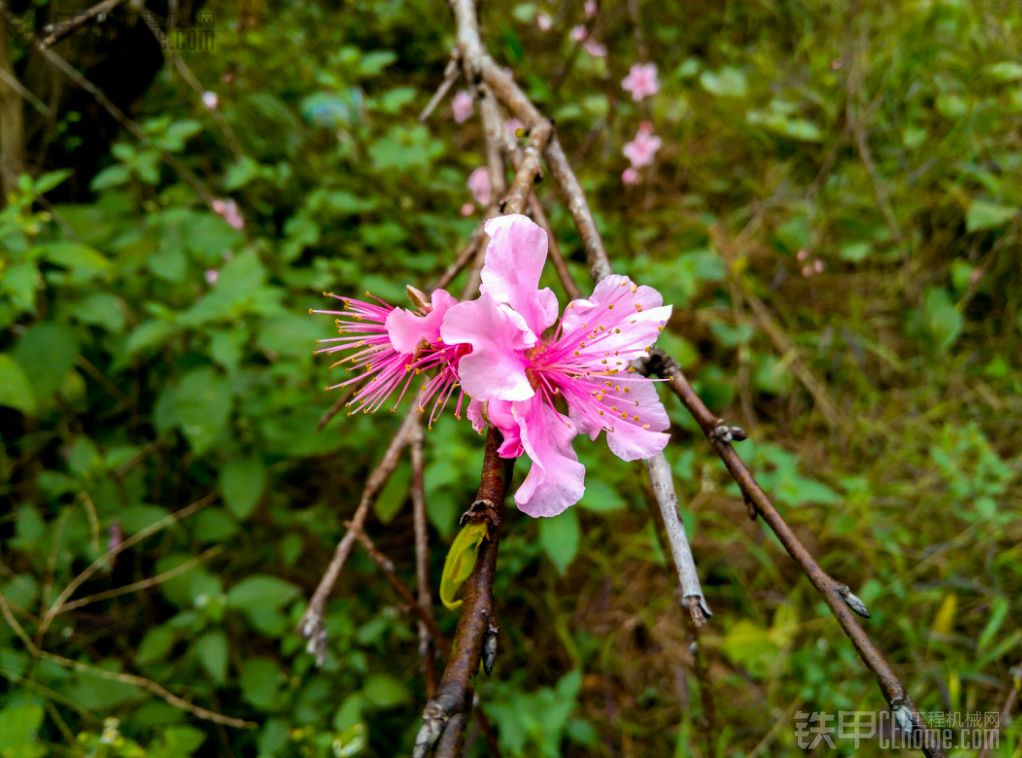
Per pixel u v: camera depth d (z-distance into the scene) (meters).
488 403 1.20
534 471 1.23
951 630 3.18
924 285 4.32
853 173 4.57
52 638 3.02
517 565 3.30
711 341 4.20
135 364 3.32
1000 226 4.33
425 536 2.06
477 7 2.21
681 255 4.13
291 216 4.17
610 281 1.44
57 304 2.98
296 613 3.00
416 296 1.33
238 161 3.81
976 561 3.34
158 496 3.35
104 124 3.40
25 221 2.73
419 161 3.95
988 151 4.63
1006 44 4.91
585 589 3.38
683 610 2.45
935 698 2.92
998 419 3.89
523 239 1.30
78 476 3.04
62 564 3.00
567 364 1.37
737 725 2.97
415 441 2.05
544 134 1.67
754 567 3.43
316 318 3.38
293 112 4.44
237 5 4.27
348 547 1.94
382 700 2.86
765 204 4.55
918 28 4.84
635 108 4.86
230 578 3.36
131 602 3.32
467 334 1.17
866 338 4.20
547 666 3.23
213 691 3.00
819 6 5.56
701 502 3.42
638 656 3.25
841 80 4.79
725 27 5.68
